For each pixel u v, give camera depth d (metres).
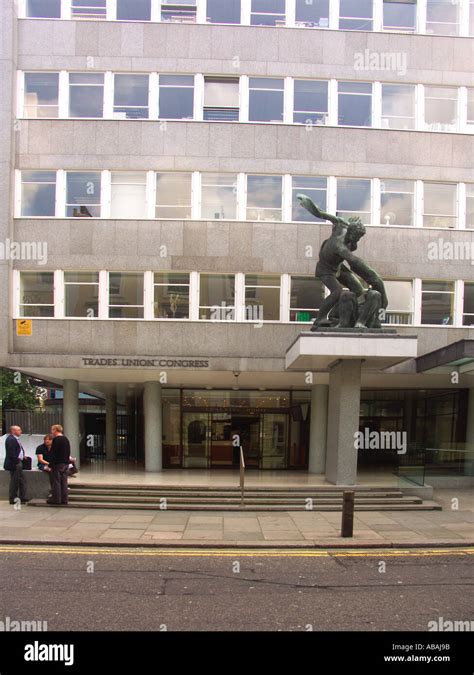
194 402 19.17
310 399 19.30
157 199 16.59
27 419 17.27
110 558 8.11
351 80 17.20
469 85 17.38
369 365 14.84
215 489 12.79
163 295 16.36
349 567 7.83
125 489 12.77
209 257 16.34
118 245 16.30
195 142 16.64
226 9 17.42
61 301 16.19
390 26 17.62
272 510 11.77
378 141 16.95
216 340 16.20
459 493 15.05
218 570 7.55
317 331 13.58
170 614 5.81
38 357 15.95
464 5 17.58
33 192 16.53
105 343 16.14
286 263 16.42
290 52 17.08
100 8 17.11
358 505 12.24
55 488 11.70
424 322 16.77
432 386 18.94
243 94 16.94
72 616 5.72
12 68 16.48
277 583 6.97
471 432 18.38
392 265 16.70
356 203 16.88
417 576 7.38
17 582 6.86
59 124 16.58
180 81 17.02
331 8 17.41
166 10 17.33
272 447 19.27
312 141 16.80
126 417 24.17
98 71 16.89
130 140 16.59
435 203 17.12
